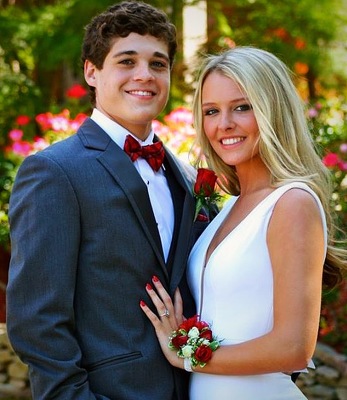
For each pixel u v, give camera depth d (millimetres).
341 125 5930
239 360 2602
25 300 2574
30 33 7672
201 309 2836
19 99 7855
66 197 2609
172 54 2977
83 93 6645
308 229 2594
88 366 2646
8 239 5645
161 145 2939
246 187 2926
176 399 2766
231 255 2713
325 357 5125
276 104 2781
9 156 6152
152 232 2738
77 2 7344
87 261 2641
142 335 2697
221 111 2826
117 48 2822
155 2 7441
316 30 8242
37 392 2580
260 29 8055
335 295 5105
